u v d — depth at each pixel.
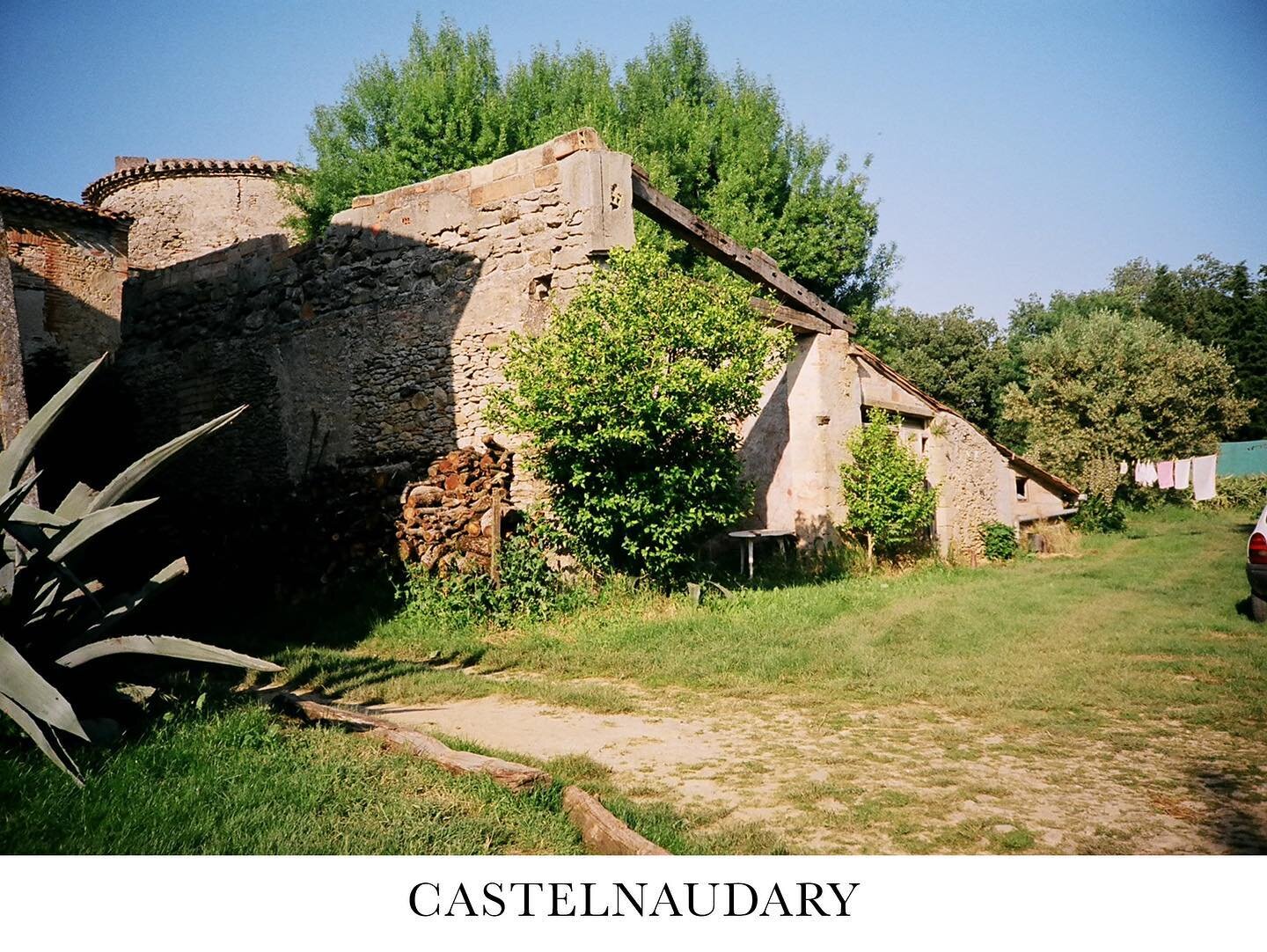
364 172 19.28
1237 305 34.09
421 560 9.61
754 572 12.64
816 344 14.51
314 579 10.43
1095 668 6.56
